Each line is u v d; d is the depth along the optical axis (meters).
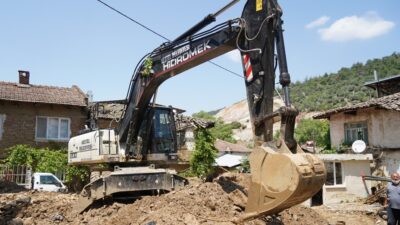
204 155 20.81
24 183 23.70
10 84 27.30
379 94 29.45
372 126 21.81
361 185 20.23
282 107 6.85
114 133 11.84
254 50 7.88
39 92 27.27
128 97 11.40
